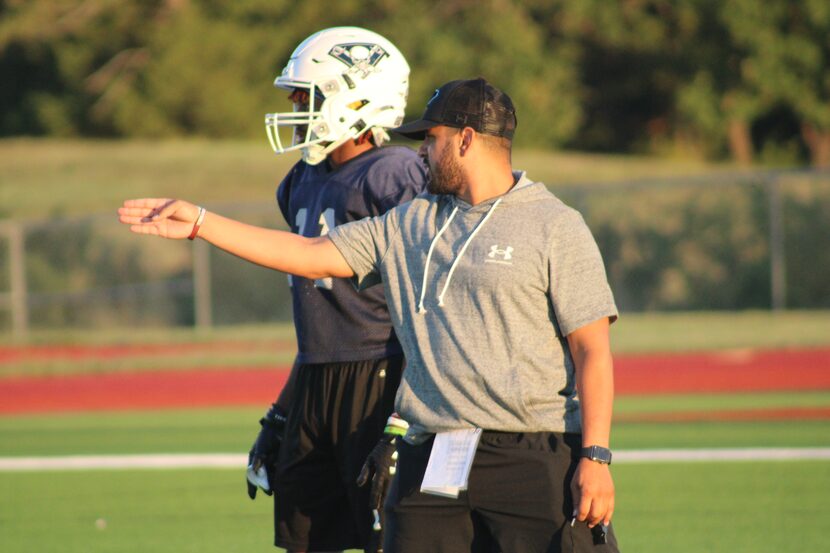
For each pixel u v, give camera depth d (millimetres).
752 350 58219
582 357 12672
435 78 132250
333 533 17016
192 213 13477
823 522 24516
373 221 13805
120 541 24125
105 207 99938
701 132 144375
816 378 49688
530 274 12695
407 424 14641
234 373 55906
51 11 135250
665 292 92188
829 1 130875
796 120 145000
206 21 137125
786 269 91125
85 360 61938
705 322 70625
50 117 137875
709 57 137250
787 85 133125
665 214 94125
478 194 13266
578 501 12438
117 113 135500
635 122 153000
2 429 41188
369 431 16188
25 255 93812
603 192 96312
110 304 92188
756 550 22422
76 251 93750
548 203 13062
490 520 12875
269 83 139125
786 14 133875
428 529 13141
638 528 24312
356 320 16219
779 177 73250
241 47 136250
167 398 48812
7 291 91562
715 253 92375
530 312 12742
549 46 142250
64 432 40031
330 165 16984
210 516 26297
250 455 17562
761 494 27312
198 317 77562
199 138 137250
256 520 25828
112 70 138000
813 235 90938
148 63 135875
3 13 137375
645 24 137000
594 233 94125
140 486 29797
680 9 135000
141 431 39812
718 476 29484
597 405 12492
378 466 14531
